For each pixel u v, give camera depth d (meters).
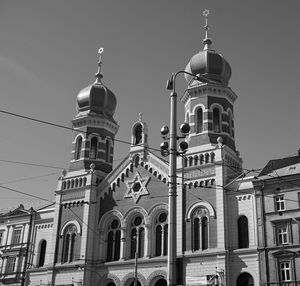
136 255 47.03
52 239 59.22
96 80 68.44
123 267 53.38
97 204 58.62
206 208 49.84
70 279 55.59
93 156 63.28
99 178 60.69
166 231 52.50
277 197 46.12
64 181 62.00
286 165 49.84
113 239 56.25
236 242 47.09
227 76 59.47
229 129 56.38
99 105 66.25
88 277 54.91
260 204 46.56
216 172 50.66
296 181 45.34
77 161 62.81
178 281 34.56
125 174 57.91
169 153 25.28
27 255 61.28
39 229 62.53
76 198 59.91
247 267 45.44
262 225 45.66
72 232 58.44
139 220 55.22
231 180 50.59
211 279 46.19
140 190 55.78
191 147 54.03
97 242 56.69
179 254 49.16
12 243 63.66
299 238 43.38
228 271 46.03
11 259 63.03
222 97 56.84
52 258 58.00
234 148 56.28
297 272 42.34
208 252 47.47
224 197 49.19
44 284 57.69
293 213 44.47
